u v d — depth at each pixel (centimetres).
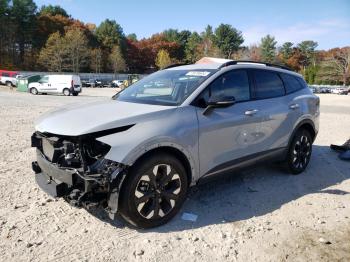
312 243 365
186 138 400
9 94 2870
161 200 391
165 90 464
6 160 627
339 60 10381
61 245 348
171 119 396
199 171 425
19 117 1220
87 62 9375
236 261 331
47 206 434
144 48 12494
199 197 479
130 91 508
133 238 365
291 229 395
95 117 385
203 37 12331
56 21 10575
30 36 9869
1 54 9206
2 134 873
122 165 352
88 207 354
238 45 11775
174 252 342
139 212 370
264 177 575
